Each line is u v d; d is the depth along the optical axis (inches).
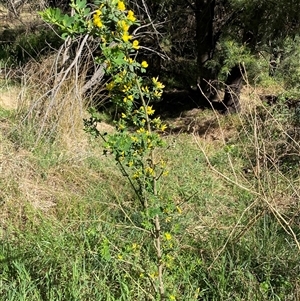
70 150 223.8
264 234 165.3
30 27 407.2
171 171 225.9
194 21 377.4
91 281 138.4
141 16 312.2
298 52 293.9
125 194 200.4
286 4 267.6
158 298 119.8
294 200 172.9
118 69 99.7
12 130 222.5
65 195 189.6
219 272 148.0
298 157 219.5
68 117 238.5
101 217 177.3
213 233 171.2
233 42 290.4
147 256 148.6
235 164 240.8
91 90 284.7
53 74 254.7
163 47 356.5
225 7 341.4
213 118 331.0
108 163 220.4
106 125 295.6
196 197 205.0
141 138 103.0
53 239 158.7
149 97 106.3
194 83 392.8
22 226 170.2
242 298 138.4
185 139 290.0
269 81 339.6
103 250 110.5
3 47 405.1
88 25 92.4
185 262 151.3
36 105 239.8
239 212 189.5
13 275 142.4
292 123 253.4
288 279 143.5
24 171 198.2
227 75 309.0
